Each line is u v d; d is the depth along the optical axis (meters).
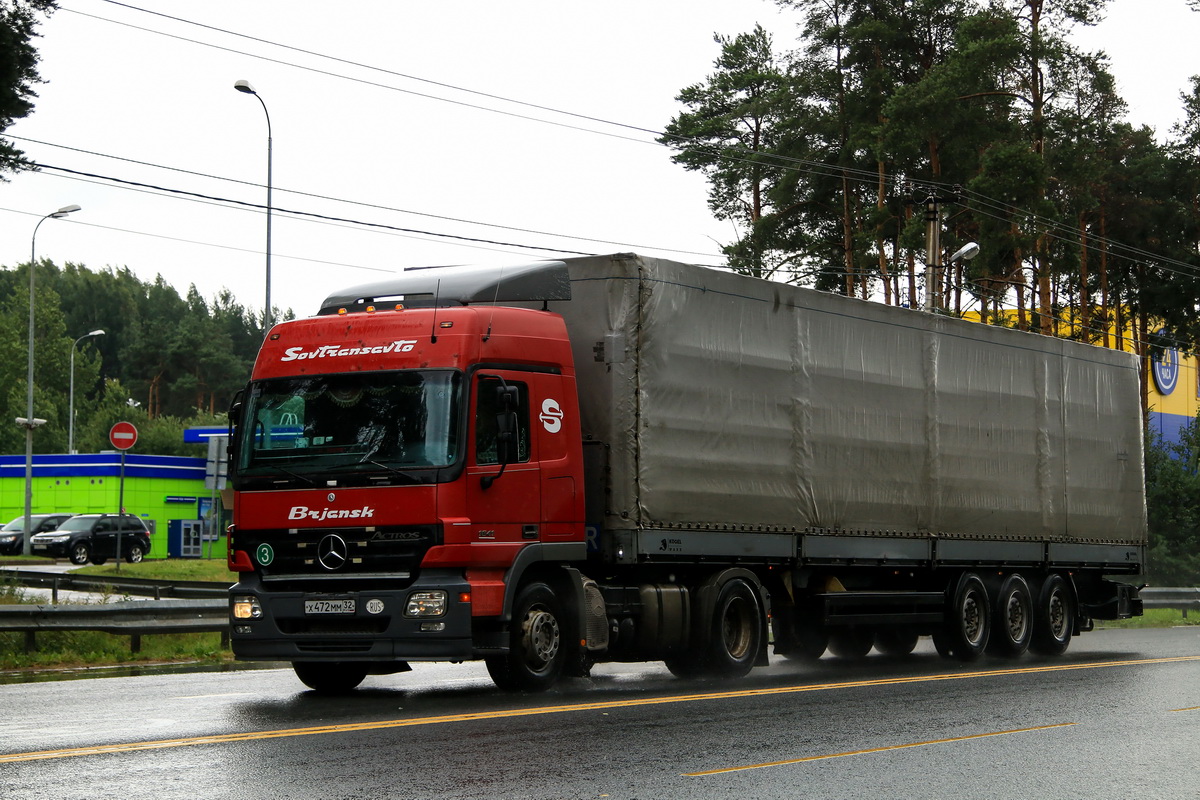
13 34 22.34
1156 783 8.38
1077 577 21.95
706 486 14.45
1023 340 20.12
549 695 12.66
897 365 17.56
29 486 46.09
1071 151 44.31
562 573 13.00
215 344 120.81
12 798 7.22
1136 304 54.75
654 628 13.81
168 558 55.28
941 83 41.00
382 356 12.34
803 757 9.03
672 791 7.71
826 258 48.78
